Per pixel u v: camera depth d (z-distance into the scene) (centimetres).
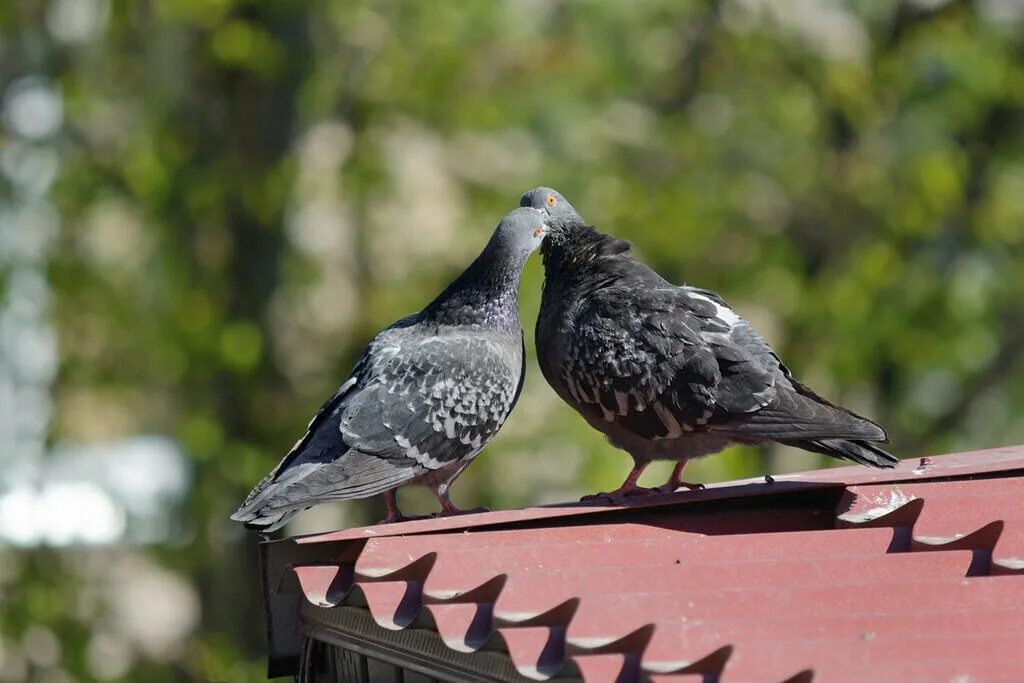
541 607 463
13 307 1620
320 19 1508
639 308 677
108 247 1773
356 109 1565
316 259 1639
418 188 1734
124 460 1983
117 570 1802
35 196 1609
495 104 1560
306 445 654
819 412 624
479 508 703
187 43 1592
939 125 1878
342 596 513
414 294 1617
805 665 386
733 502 611
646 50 1736
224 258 1570
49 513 1720
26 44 1631
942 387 2016
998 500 543
